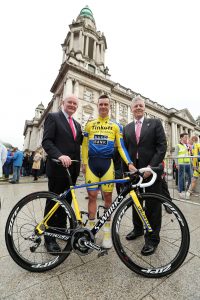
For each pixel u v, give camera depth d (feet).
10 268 5.71
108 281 5.12
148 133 7.93
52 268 5.60
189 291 4.72
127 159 7.45
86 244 5.58
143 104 8.55
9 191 19.51
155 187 7.45
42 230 5.96
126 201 6.10
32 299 4.42
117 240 5.62
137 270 5.34
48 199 6.51
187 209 12.89
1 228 8.93
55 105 77.15
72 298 4.46
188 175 17.66
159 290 4.75
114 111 81.35
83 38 80.28
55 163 7.30
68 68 65.87
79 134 8.18
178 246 6.09
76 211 6.11
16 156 27.78
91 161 7.63
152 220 6.54
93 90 71.82
